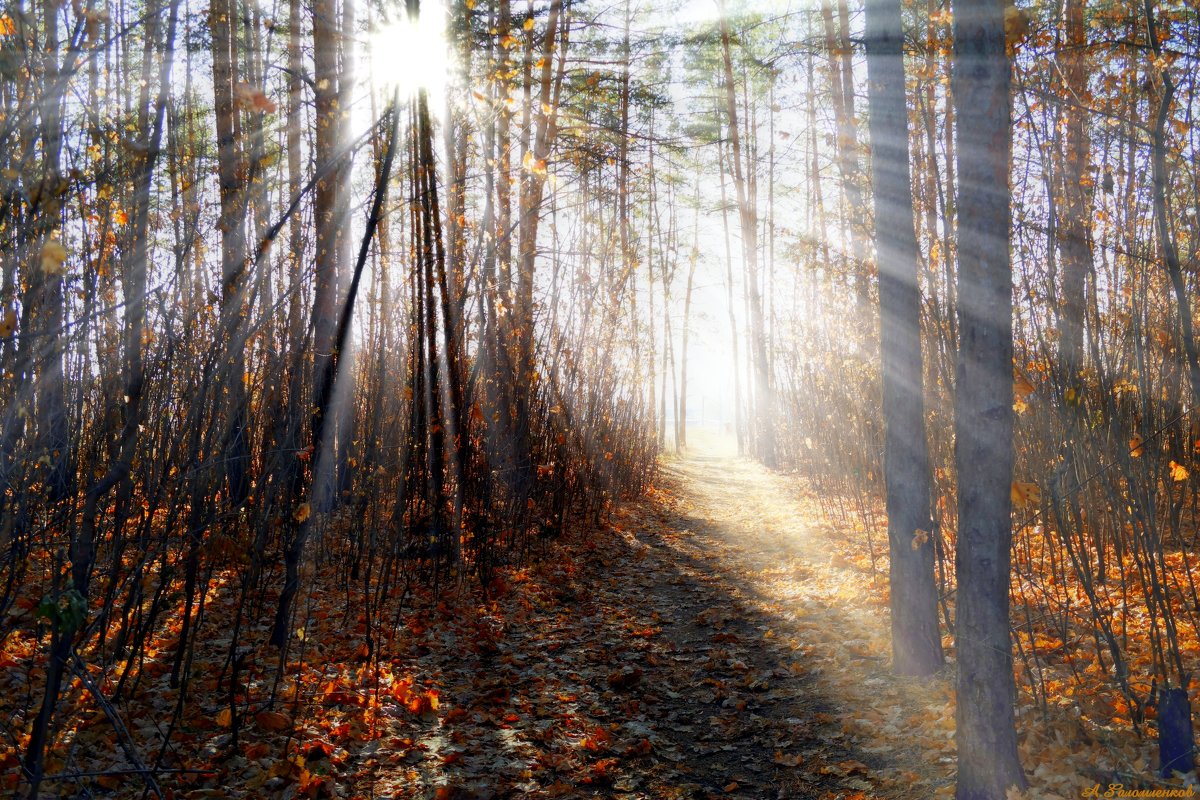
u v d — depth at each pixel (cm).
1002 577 356
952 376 694
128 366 475
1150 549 442
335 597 745
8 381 418
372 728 487
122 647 468
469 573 864
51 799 366
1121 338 598
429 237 734
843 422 1218
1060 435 620
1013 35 342
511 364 938
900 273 570
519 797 425
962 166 350
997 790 356
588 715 544
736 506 1680
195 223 504
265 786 409
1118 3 615
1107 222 611
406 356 932
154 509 448
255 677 540
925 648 565
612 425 1398
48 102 363
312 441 679
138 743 432
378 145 721
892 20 557
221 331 473
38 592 554
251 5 832
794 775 450
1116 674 480
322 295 911
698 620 784
